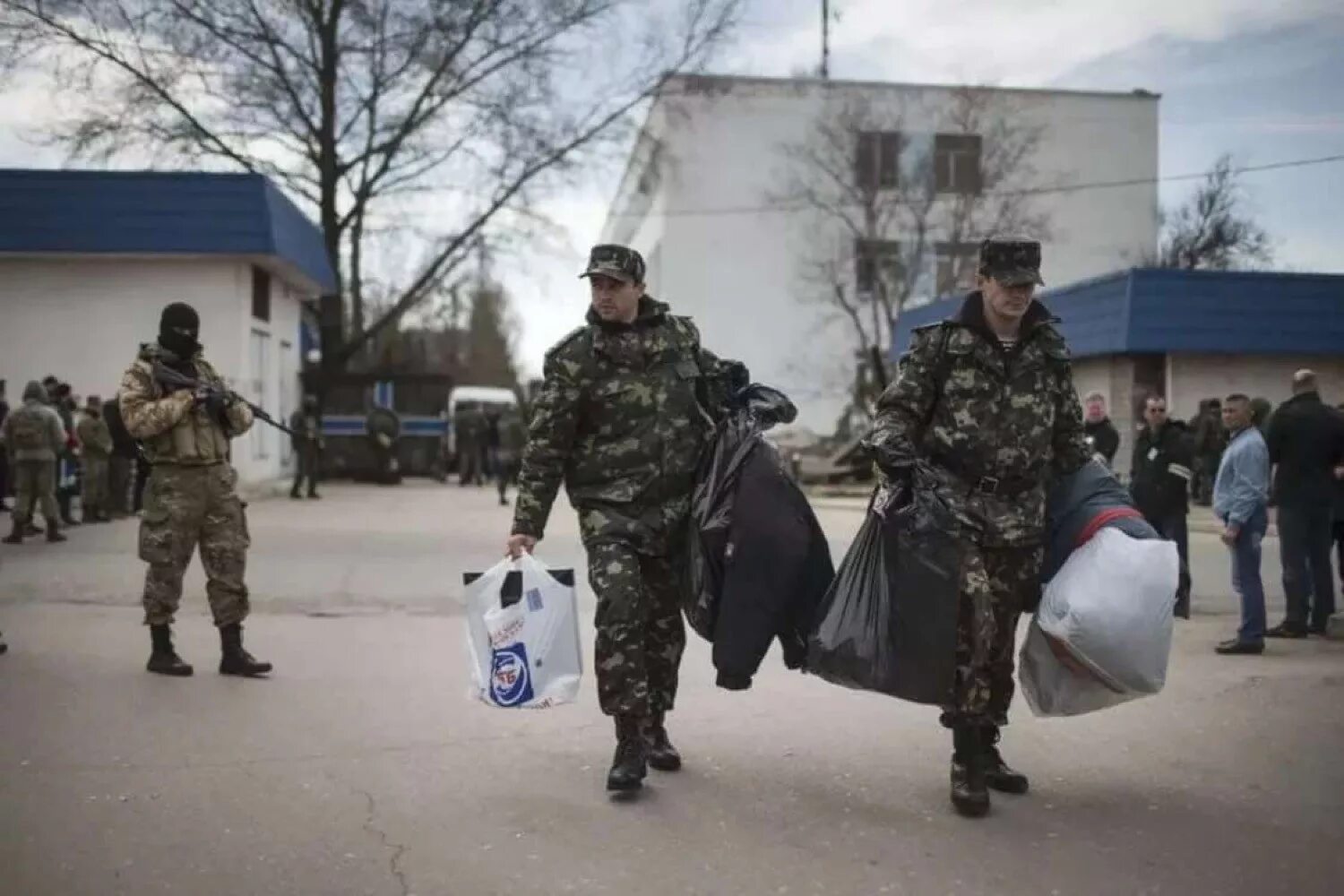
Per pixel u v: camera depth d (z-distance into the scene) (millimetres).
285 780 4945
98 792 4758
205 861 4059
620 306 4824
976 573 4508
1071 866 4059
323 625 8719
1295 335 21391
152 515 6723
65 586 9922
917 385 4617
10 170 19750
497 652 4828
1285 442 8703
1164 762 5285
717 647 4668
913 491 4520
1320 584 8773
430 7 26609
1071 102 40625
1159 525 9297
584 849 4191
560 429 4875
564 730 5746
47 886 3832
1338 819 4539
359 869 4004
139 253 19906
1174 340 21109
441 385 27250
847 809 4637
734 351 39250
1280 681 6949
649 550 4863
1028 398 4594
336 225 28797
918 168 39094
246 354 20891
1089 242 40969
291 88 26859
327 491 23531
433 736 5629
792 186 38969
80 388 20453
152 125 26188
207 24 25266
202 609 9062
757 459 4816
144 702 6184
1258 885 3895
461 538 14148
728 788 4883
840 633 4551
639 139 34094
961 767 4602
